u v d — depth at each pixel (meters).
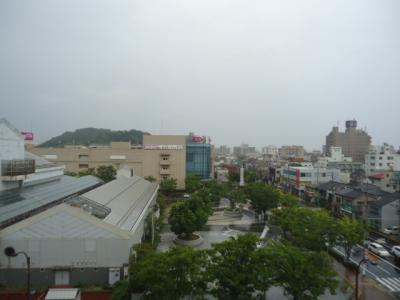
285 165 129.00
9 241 31.48
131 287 26.97
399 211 59.25
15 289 30.94
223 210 82.81
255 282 24.77
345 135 199.25
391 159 121.56
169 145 115.12
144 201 58.41
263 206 67.12
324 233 40.47
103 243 32.25
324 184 90.12
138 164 110.88
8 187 43.00
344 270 40.25
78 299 25.38
